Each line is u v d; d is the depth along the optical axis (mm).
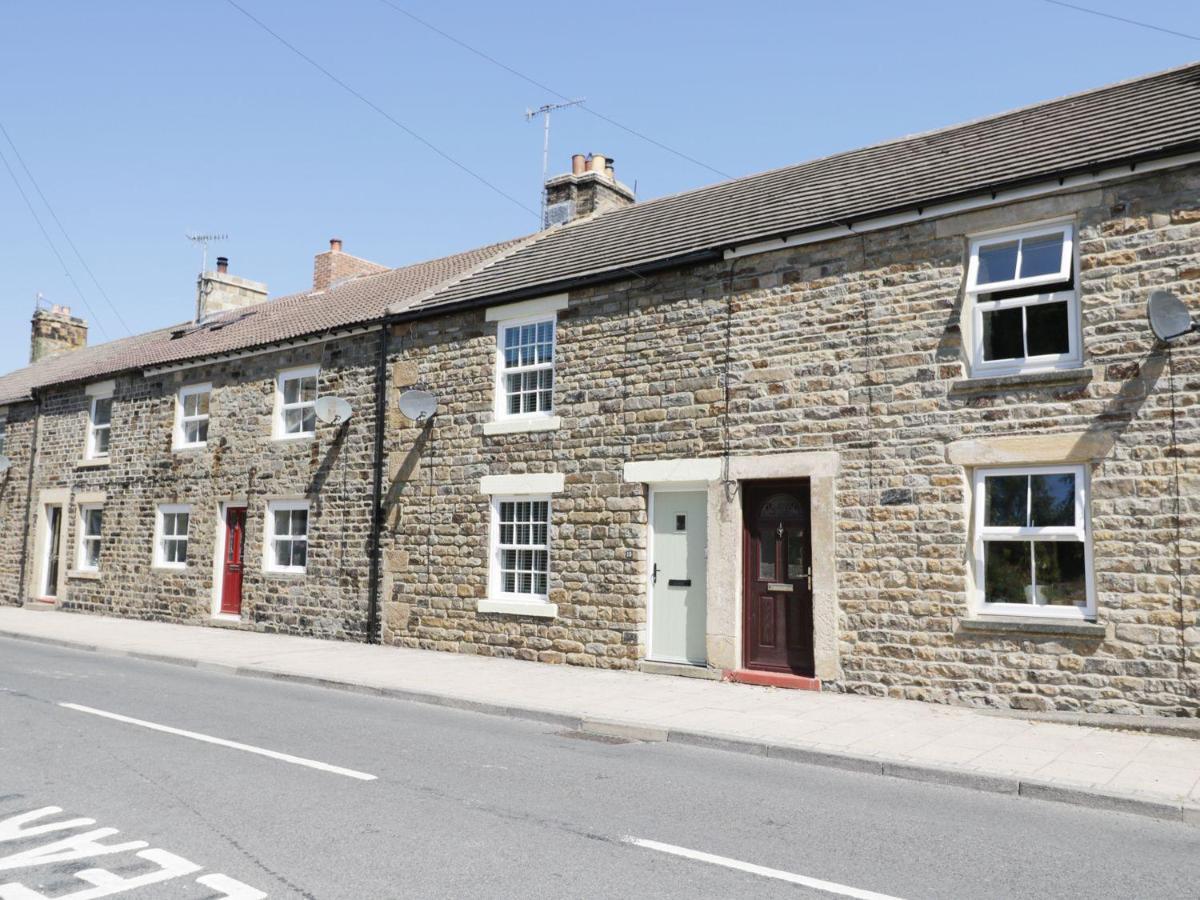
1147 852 5508
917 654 10133
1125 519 9109
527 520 13820
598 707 9656
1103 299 9484
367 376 16047
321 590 16078
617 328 13008
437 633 14383
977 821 6090
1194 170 9180
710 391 11992
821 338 11188
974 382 10039
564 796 6344
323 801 6031
